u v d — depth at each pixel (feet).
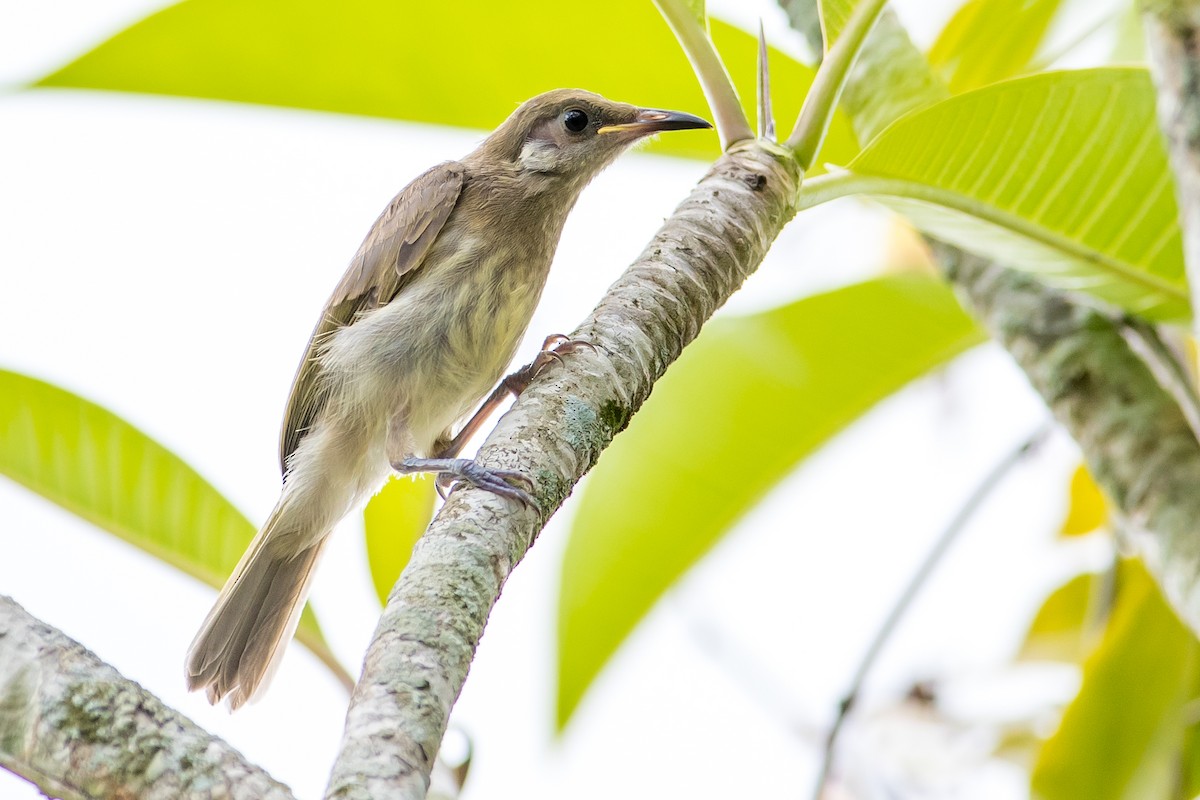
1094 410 24.71
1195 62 18.62
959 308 32.45
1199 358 18.63
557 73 31.32
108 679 14.69
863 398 33.96
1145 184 24.80
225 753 14.42
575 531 34.09
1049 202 25.36
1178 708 30.12
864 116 29.81
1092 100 24.09
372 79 30.73
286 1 28.84
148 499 28.35
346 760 13.92
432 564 16.66
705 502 34.17
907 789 34.60
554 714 33.17
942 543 28.71
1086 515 34.19
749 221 22.21
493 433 19.20
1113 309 26.04
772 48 30.76
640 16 30.04
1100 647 30.55
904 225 37.96
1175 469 23.30
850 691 28.09
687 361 34.32
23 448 27.73
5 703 14.60
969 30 32.91
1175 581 22.35
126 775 14.16
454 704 15.11
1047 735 32.58
